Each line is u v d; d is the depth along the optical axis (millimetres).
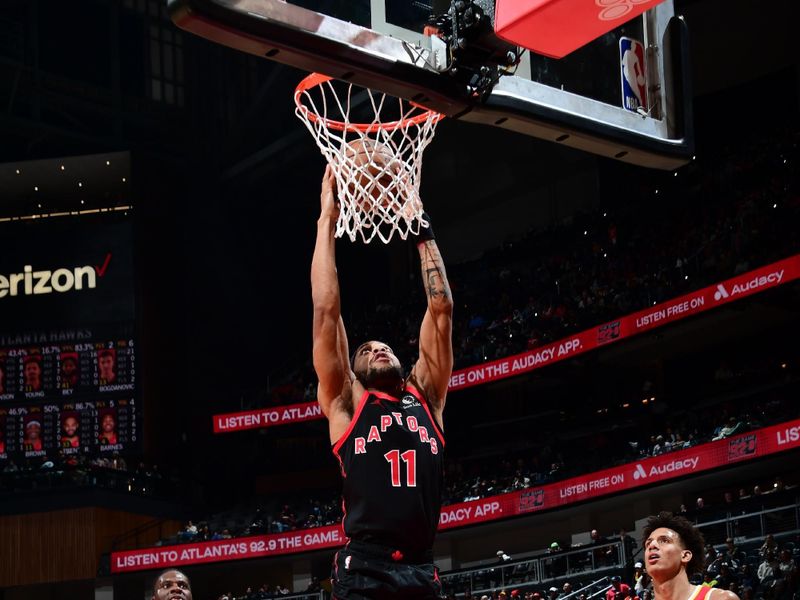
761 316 23422
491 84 4738
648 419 24203
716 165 26750
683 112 5414
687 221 26125
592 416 25328
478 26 4535
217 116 31750
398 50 4559
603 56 5250
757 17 26922
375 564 4035
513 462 26406
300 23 4289
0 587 26875
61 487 26750
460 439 27406
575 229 28484
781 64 26547
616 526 23719
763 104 27078
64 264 27000
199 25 4094
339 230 4859
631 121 5254
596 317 24656
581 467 23906
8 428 26219
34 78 28906
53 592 27469
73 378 26406
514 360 25688
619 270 26359
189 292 29766
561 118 4988
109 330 26703
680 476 21094
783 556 16250
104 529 27281
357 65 4426
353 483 4176
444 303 4730
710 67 27734
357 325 30438
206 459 29750
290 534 26172
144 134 31031
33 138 29344
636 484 21812
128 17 30922
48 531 27125
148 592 27422
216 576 28578
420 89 4605
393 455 4191
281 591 25359
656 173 28109
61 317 26719
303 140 29281
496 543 25766
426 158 32594
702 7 27922
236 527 27828
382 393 4375
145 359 27266
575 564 21609
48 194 27938
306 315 32312
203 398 29672
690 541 5344
